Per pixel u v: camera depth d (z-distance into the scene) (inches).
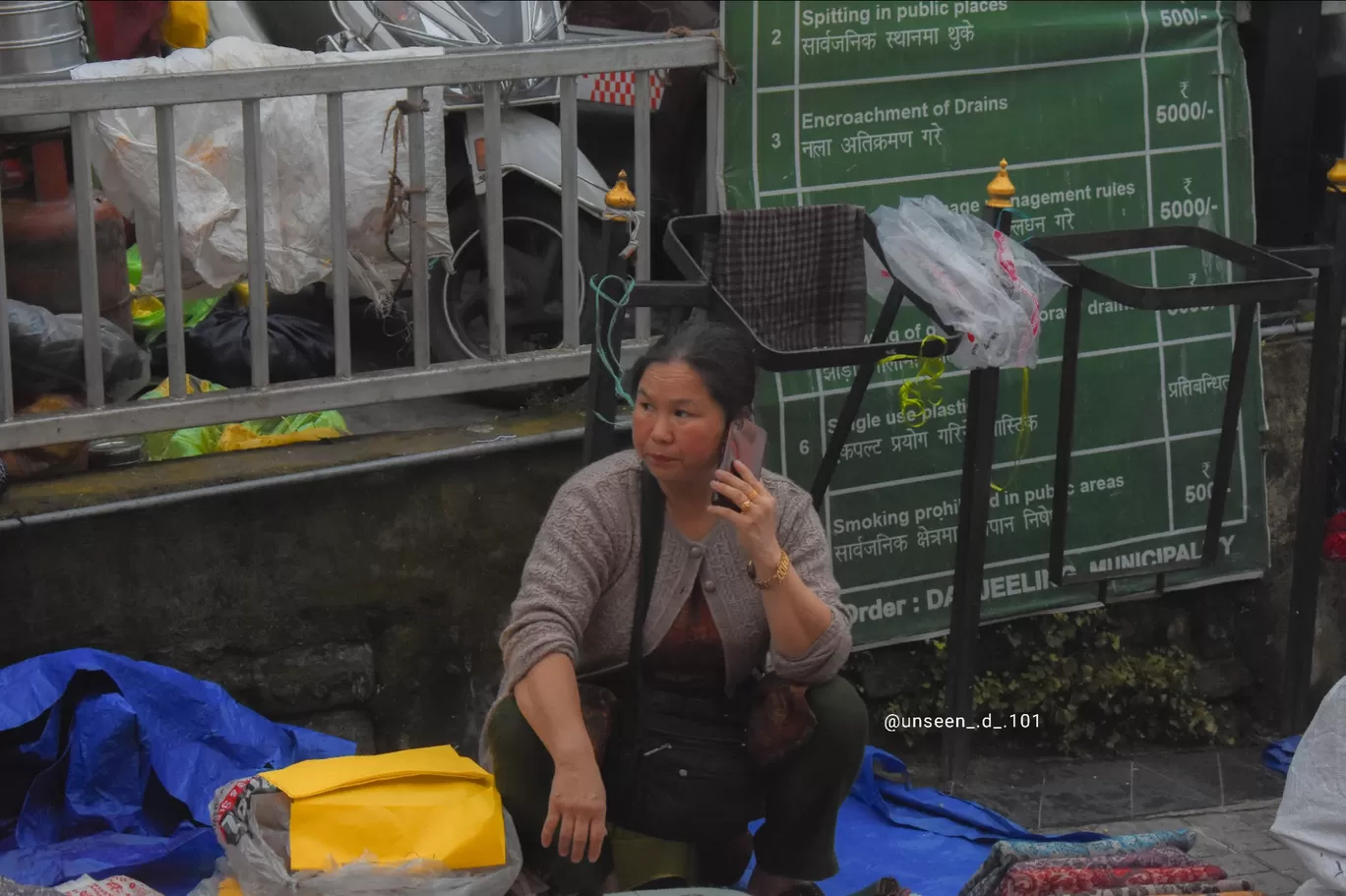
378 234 221.0
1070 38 232.4
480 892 151.9
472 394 264.4
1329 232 233.3
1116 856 170.2
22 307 212.2
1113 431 245.8
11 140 221.5
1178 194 243.8
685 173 283.6
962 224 204.2
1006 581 243.4
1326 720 150.3
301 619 210.2
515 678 156.1
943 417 234.7
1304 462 242.8
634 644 161.8
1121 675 246.4
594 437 199.5
